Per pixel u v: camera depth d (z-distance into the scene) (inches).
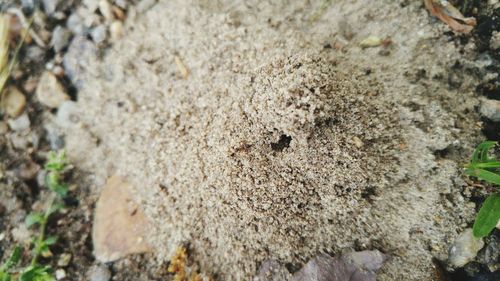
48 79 3.6
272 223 2.6
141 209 3.1
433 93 2.9
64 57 3.7
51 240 3.2
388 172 2.6
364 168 2.6
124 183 3.2
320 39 3.2
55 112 3.6
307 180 2.6
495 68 2.9
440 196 2.6
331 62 3.0
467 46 3.0
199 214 2.9
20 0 3.7
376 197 2.6
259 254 2.7
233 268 2.8
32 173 3.5
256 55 3.0
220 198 2.7
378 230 2.6
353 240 2.6
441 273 2.5
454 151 2.7
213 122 2.8
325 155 2.6
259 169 2.6
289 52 2.9
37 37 3.7
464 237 2.6
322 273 2.5
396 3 3.2
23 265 3.2
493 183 2.6
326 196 2.6
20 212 3.4
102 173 3.4
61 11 3.7
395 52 3.1
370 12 3.2
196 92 3.0
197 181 2.8
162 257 3.0
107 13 3.6
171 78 3.2
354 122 2.6
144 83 3.4
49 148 3.6
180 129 3.0
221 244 2.8
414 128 2.8
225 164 2.7
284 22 3.3
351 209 2.6
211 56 3.1
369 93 2.8
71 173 3.4
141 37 3.5
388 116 2.7
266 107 2.6
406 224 2.6
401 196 2.6
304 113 2.5
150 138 3.1
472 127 2.8
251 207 2.6
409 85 2.9
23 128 3.6
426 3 3.1
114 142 3.4
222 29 3.3
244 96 2.7
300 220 2.6
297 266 2.6
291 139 2.6
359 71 3.0
